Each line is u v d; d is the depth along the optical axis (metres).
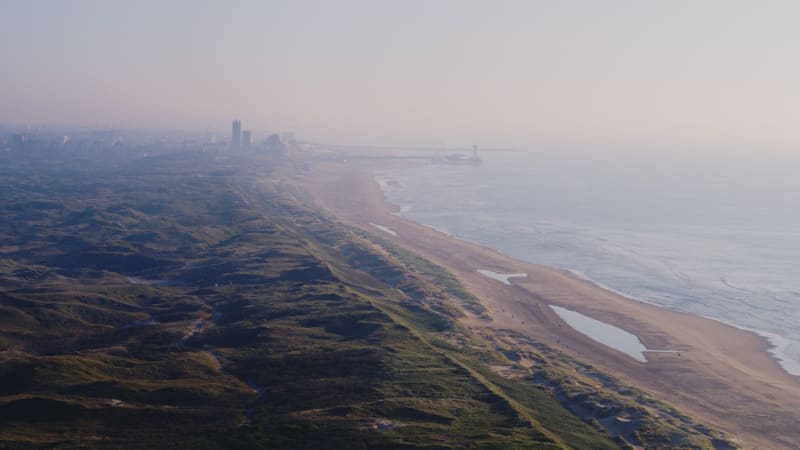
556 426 120.31
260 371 145.50
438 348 162.62
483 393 131.38
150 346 165.00
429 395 129.88
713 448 116.38
